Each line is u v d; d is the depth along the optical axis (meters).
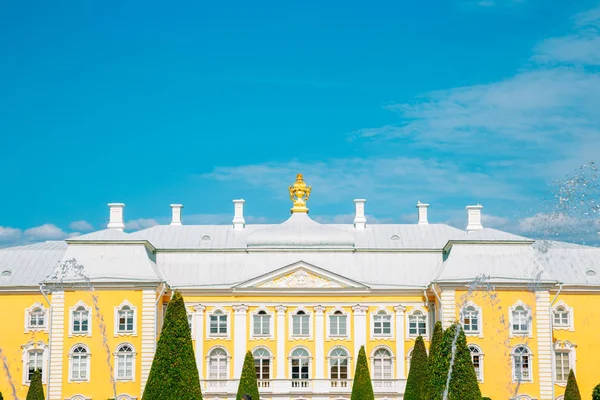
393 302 112.62
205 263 116.56
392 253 117.19
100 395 105.06
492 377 104.44
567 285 111.50
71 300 106.88
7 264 116.06
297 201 120.75
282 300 112.50
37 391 98.19
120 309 106.69
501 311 105.62
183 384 81.94
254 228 123.06
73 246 110.88
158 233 121.25
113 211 122.12
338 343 111.81
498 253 109.69
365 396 98.31
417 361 94.94
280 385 108.88
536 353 104.88
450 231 121.81
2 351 111.69
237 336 111.88
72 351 105.94
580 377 110.44
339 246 115.88
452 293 106.50
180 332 83.19
